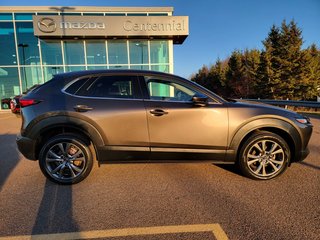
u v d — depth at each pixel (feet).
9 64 55.98
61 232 8.20
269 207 9.62
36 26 50.52
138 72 12.35
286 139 12.59
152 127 11.76
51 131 12.25
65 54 56.03
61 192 11.19
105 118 11.61
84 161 11.91
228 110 11.91
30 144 11.78
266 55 98.22
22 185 12.01
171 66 57.41
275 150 12.16
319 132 25.05
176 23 53.06
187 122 11.80
